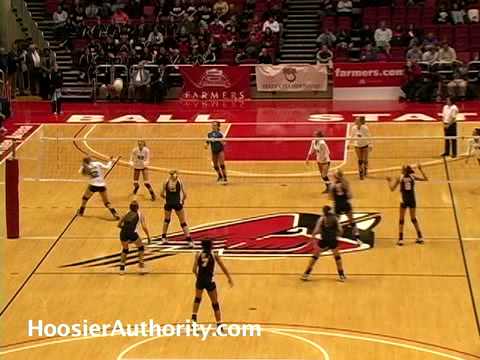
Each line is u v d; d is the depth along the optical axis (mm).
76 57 44531
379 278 23641
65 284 23422
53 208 29344
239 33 45156
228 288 23047
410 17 45031
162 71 43344
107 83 43688
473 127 37031
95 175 28078
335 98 43656
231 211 28859
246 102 43406
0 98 39125
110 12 46312
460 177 31656
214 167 31438
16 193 26516
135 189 30141
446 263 24547
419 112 40312
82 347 19844
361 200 29625
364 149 31328
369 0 45500
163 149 35312
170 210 26047
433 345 19719
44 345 19953
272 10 45031
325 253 25328
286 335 20312
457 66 42219
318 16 45562
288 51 45094
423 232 26859
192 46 44125
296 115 40219
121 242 24234
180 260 25016
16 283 23422
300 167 33188
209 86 43812
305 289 22984
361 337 20172
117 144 36031
